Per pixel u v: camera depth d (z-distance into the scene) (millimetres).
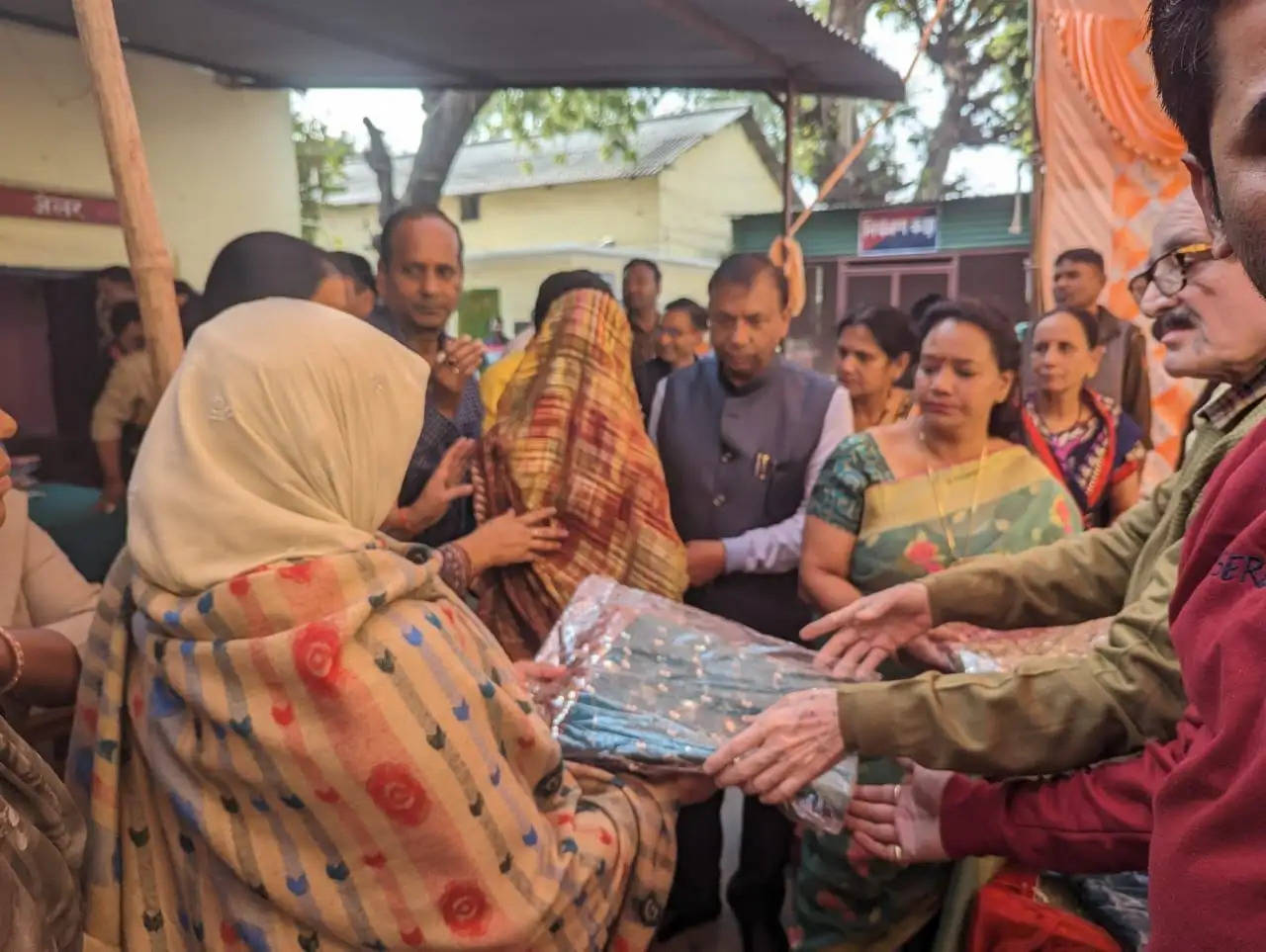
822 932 1258
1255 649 475
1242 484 537
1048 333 1675
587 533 1297
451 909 730
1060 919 967
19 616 1066
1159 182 1749
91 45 874
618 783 956
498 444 1321
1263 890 452
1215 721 512
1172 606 596
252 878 715
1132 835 784
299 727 683
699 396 1502
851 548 1299
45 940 631
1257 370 839
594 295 1358
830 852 1230
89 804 798
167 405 786
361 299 1302
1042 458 1702
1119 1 1729
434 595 816
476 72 1737
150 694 750
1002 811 855
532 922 760
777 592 1473
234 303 1170
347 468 780
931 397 1245
